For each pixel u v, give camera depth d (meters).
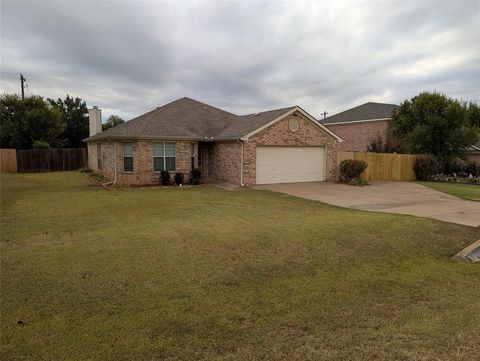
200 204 11.40
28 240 6.67
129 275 4.84
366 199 13.65
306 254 5.98
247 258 5.67
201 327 3.50
